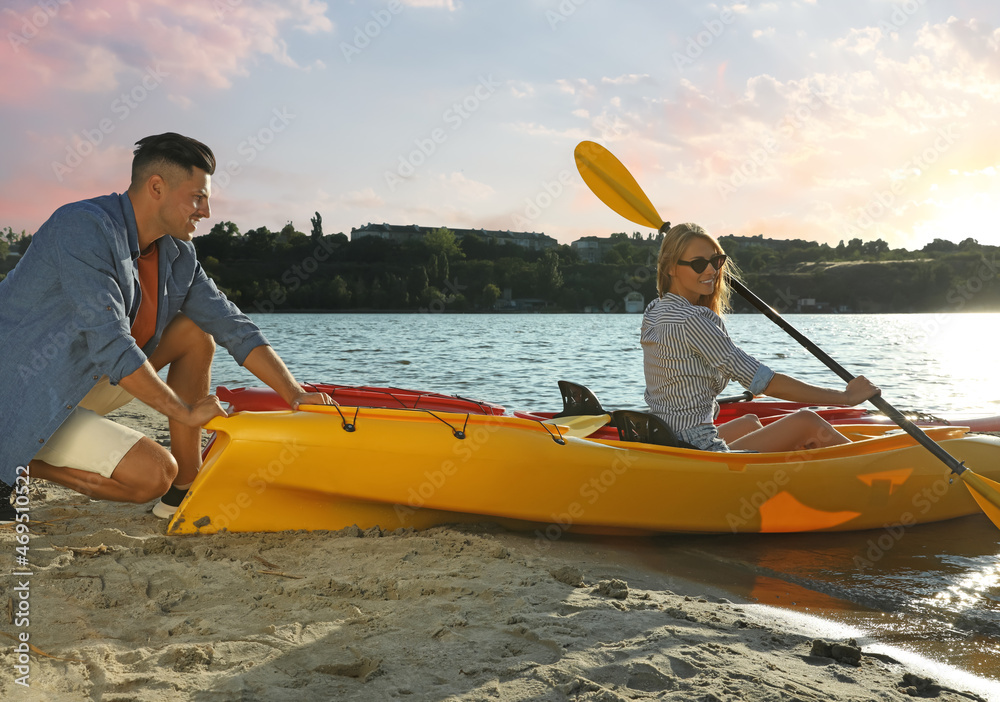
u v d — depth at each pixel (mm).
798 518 3135
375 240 80875
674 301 2938
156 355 2660
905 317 66125
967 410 7539
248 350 2775
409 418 2771
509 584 2207
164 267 2502
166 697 1438
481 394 8656
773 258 88000
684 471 2898
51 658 1586
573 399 3639
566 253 82562
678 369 2926
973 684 1773
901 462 3252
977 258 79688
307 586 2115
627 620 1972
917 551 2982
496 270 73250
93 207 2217
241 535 2568
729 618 2082
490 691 1530
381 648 1736
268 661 1637
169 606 1953
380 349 17047
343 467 2627
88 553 2312
